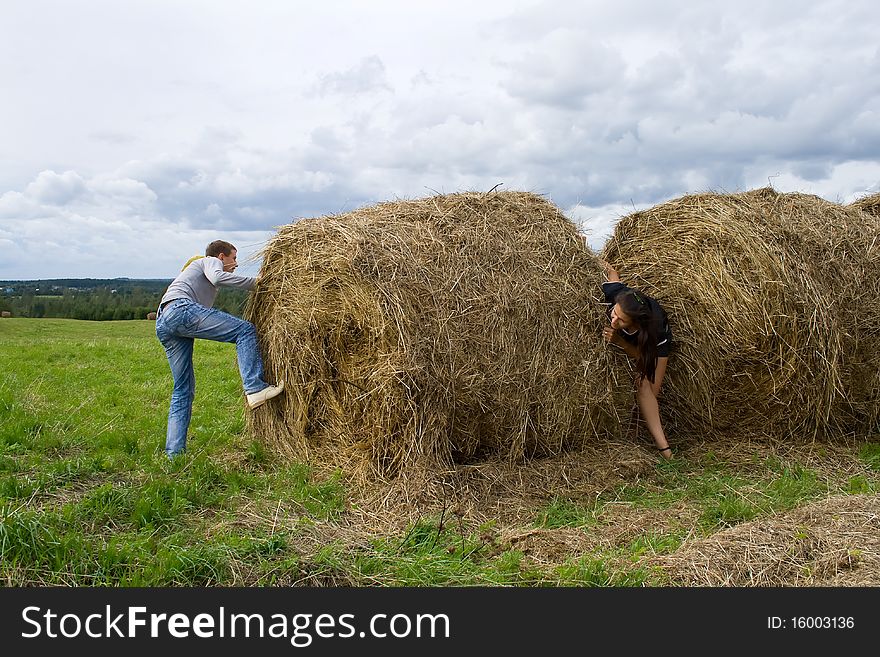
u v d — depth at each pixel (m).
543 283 5.71
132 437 6.58
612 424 6.24
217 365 12.66
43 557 3.67
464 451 5.64
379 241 5.41
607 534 4.59
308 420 6.09
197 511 4.82
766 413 6.41
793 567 3.79
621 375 6.21
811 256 6.23
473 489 5.28
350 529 4.64
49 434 6.41
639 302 5.85
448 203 5.96
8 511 4.10
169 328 6.16
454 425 5.48
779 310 5.99
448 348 5.29
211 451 6.46
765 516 4.77
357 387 5.65
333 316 5.71
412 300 5.26
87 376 10.88
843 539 4.02
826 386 6.23
